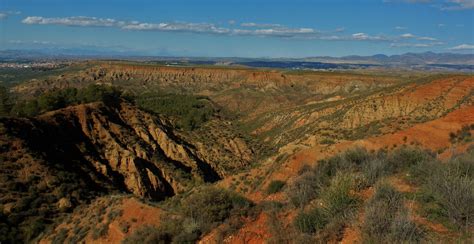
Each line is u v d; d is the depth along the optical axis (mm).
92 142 65188
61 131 61500
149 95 124188
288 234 13609
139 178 61750
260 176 37906
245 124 115812
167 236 18422
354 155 21328
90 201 45625
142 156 67938
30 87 170250
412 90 70750
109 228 31625
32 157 49219
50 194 44594
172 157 75625
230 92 160750
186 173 71188
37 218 39406
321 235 12742
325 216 13617
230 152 88312
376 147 33500
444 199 12484
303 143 52656
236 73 196000
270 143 95812
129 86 188375
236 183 38844
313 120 91688
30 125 56344
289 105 139500
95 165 60250
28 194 42938
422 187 14523
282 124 102625
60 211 41969
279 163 35656
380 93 79625
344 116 78250
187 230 17297
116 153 64188
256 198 28375
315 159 33062
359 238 11820
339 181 15125
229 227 15969
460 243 10656
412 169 16688
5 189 42219
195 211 18547
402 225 11406
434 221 12086
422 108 63406
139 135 75812
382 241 11156
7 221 37875
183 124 97500
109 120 72312
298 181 19641
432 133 33812
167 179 67625
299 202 15922
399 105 69812
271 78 176250
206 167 79188
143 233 19859
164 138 78000
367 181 15758
